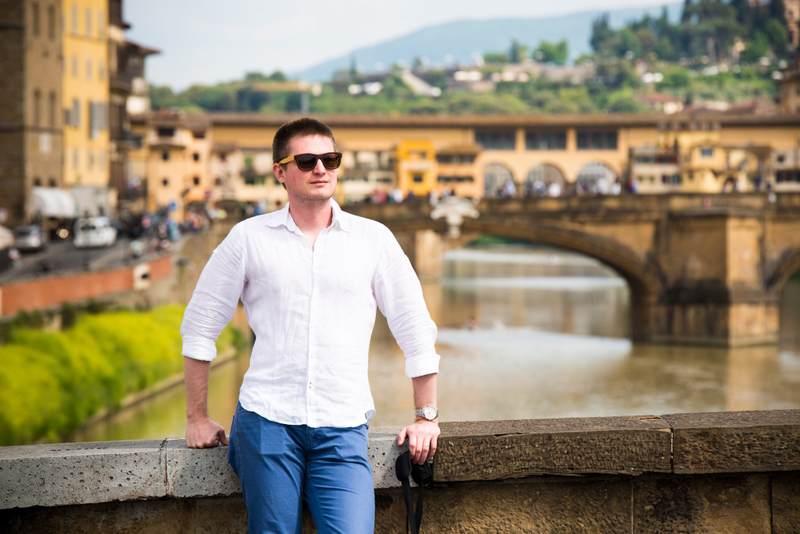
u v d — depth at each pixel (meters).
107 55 98.38
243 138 132.25
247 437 5.56
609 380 52.41
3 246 55.66
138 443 6.16
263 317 5.63
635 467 6.27
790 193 72.00
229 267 5.68
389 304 5.82
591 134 139.38
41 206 82.25
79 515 6.05
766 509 6.48
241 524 6.13
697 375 54.84
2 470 5.91
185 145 121.75
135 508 6.08
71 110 92.12
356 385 5.62
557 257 167.12
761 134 137.88
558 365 56.91
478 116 138.38
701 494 6.45
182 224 95.69
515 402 45.34
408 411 40.81
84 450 6.02
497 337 69.44
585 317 82.38
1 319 37.81
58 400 35.28
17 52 82.56
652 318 71.38
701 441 6.30
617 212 72.19
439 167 136.25
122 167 107.81
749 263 71.00
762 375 55.16
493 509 6.31
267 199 130.38
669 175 136.62
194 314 5.75
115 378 40.38
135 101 131.50
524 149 139.38
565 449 6.21
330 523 5.46
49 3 86.06
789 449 6.34
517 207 72.88
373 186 135.50
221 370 51.19
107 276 50.22
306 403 5.53
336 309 5.62
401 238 120.69
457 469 6.14
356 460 5.59
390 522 6.29
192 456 5.98
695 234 71.06
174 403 43.16
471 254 176.00
